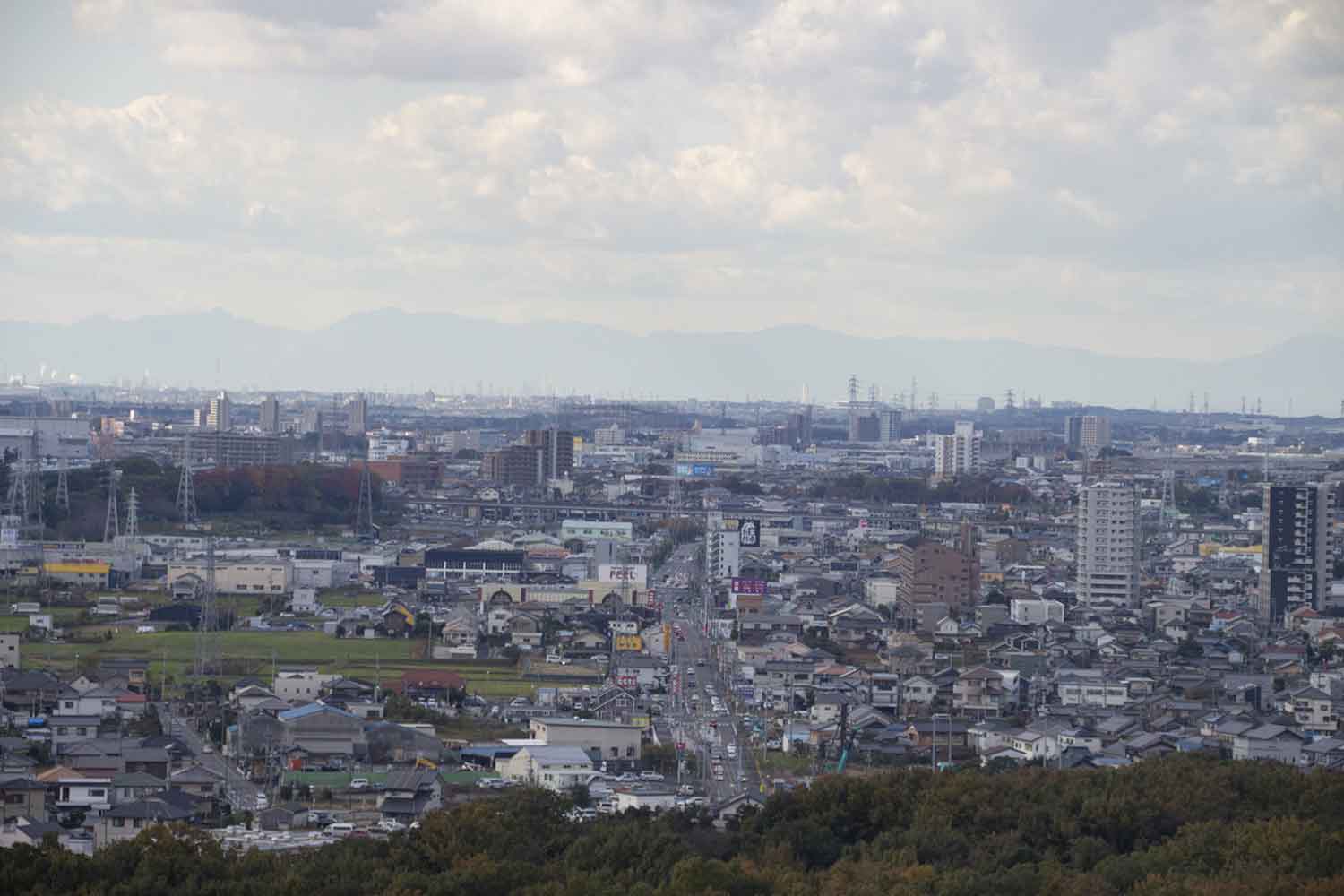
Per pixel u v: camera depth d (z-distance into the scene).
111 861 136.25
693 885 130.12
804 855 151.00
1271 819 152.75
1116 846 154.38
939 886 134.12
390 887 130.38
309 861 139.00
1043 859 147.62
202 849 141.75
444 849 143.50
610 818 158.00
